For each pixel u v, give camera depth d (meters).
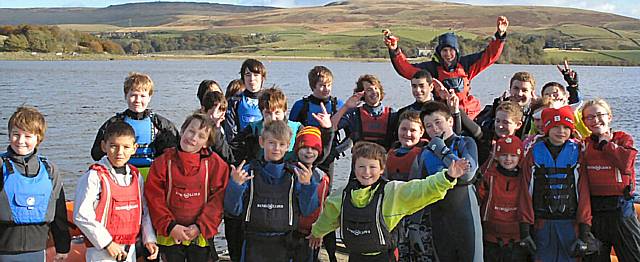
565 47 115.81
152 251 5.62
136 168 5.78
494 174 6.23
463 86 8.11
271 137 5.58
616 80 63.94
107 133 5.50
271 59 132.50
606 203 6.17
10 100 36.94
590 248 6.08
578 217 6.04
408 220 6.00
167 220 5.65
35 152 5.50
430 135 5.99
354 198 5.32
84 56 135.12
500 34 8.09
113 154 5.49
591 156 6.16
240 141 6.77
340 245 8.14
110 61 129.62
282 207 5.52
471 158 5.66
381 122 7.30
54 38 139.50
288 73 75.12
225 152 6.33
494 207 6.19
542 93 7.41
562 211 6.04
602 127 6.18
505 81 60.94
